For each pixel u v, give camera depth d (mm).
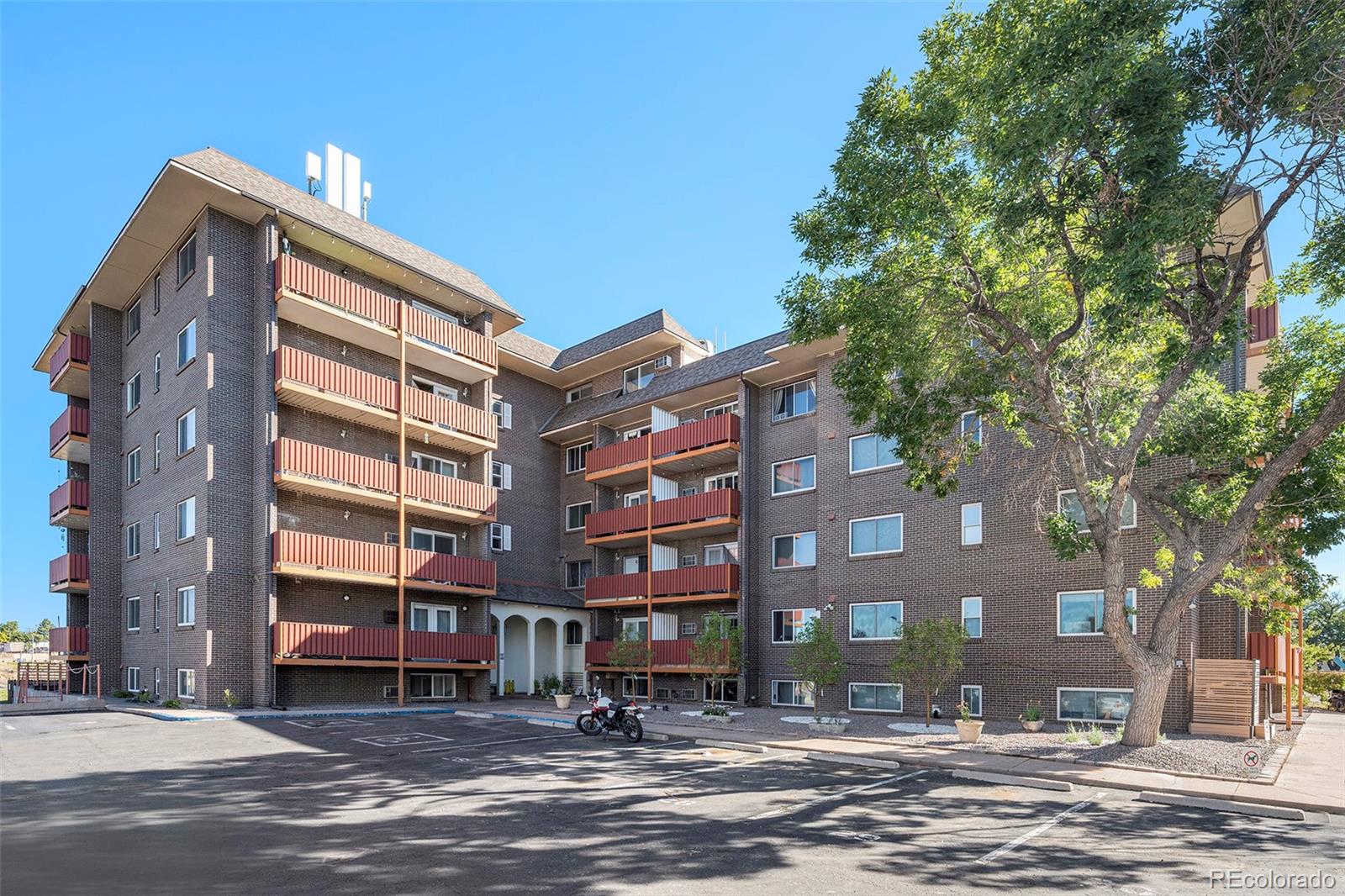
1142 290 11008
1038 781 12500
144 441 27625
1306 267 13516
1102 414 15945
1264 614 17641
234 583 23422
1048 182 12672
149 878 7348
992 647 21031
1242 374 20391
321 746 15930
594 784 12195
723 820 9898
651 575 29672
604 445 33188
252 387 24656
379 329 26578
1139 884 7566
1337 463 14094
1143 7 10961
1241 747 15070
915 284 14234
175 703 22688
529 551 34156
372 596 26516
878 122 13836
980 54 13320
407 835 8992
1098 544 14898
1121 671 18750
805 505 26953
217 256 24312
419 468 29375
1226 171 12242
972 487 22016
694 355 34219
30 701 24062
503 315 31797
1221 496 15336
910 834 9352
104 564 28312
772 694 26766
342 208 30891
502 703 27562
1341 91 10891
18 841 8656
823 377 26125
